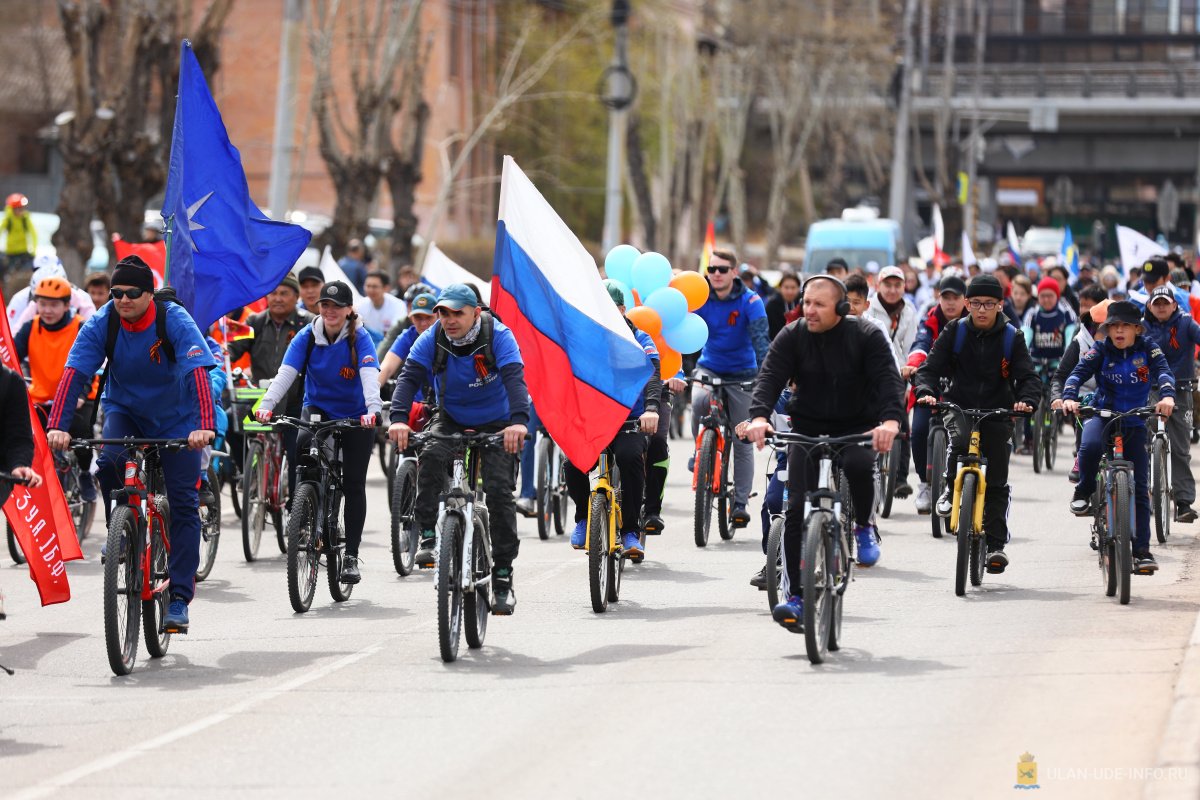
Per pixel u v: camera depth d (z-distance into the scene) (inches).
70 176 2768.2
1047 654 1033.5
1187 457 1603.1
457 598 1067.3
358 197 3432.6
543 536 1637.6
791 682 963.3
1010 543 1557.6
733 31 6574.8
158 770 804.0
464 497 1065.5
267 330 1644.9
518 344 1190.9
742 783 758.5
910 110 7145.7
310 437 1267.2
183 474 1089.4
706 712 894.4
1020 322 2396.7
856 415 1054.4
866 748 816.3
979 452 1288.1
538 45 6451.8
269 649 1112.8
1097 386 1323.8
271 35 5944.9
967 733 842.8
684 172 6565.0
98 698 972.6
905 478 1765.5
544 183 6707.7
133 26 2765.7
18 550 1513.3
